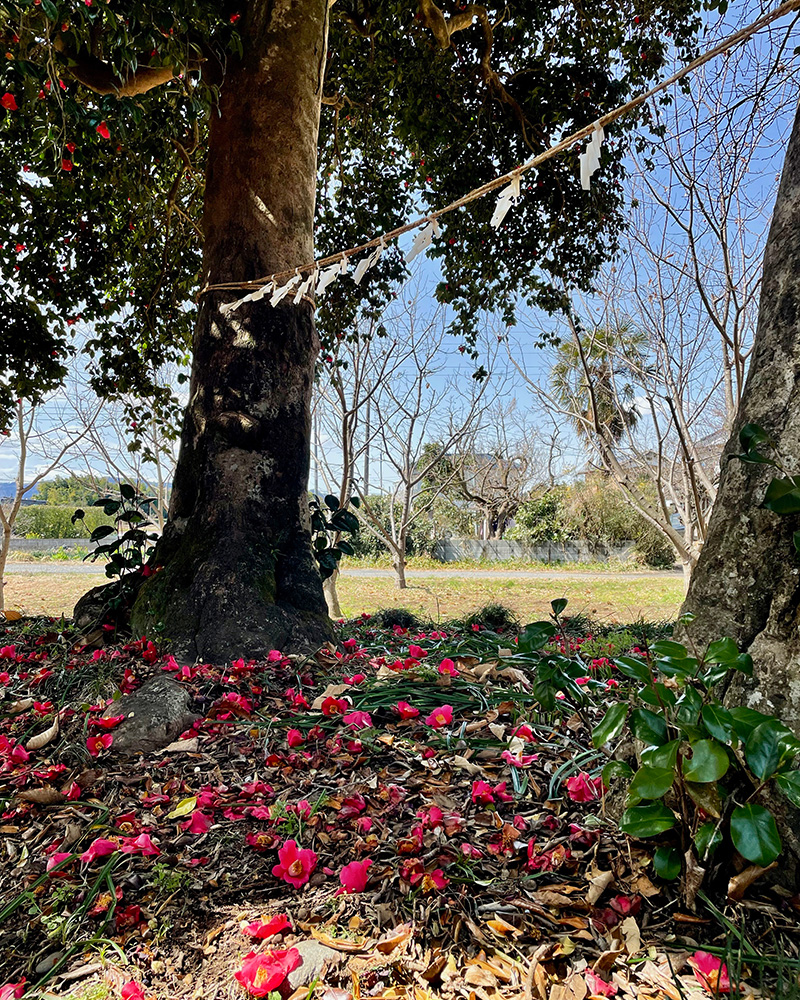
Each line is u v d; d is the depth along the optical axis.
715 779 1.14
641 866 1.44
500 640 3.57
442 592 12.73
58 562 20.56
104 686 2.76
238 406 3.66
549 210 7.43
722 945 1.25
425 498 20.19
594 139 1.50
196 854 1.65
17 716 2.58
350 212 7.87
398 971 1.24
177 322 7.87
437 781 1.93
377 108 7.05
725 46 1.38
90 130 3.05
